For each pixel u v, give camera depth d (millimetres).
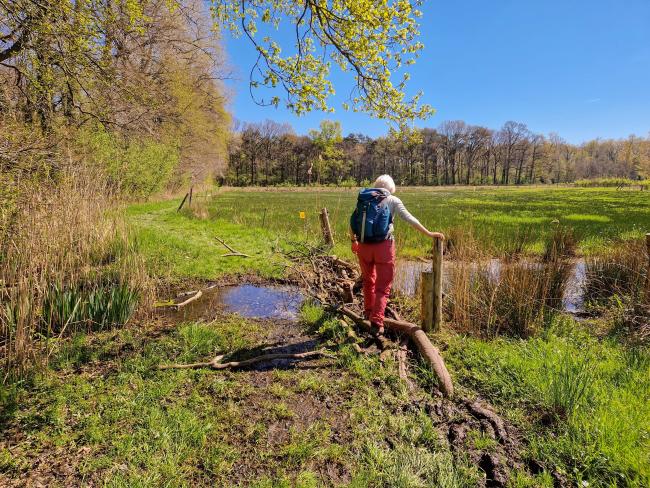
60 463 2385
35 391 3139
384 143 94250
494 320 4586
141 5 7566
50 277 4336
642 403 2910
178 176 33062
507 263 5660
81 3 6230
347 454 2561
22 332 3430
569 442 2572
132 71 10719
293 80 5562
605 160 113250
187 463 2441
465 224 13344
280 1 5559
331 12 5230
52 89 7242
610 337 4391
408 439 2699
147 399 3066
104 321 4488
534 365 3518
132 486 2213
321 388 3346
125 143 16391
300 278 6828
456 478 2332
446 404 3119
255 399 3178
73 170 6250
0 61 6891
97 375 3453
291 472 2398
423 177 103438
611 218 17094
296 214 18047
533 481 2318
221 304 5691
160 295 6016
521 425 2814
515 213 19500
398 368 3678
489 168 116375
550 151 110312
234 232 11898
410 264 8586
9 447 2498
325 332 4582
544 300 4715
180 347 4035
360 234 4102
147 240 8953
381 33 5215
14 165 5426
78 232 5684
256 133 89438
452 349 4035
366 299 4555
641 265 5859
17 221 4703
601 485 2277
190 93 25984
